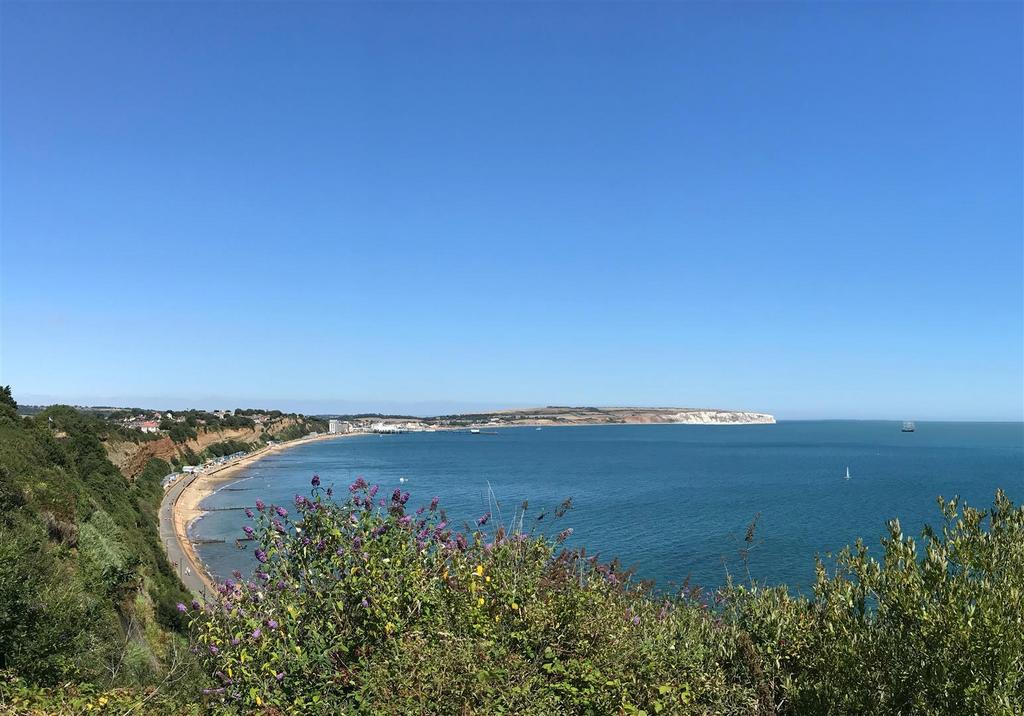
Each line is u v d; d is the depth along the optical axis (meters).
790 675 4.55
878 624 4.10
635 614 5.32
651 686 4.13
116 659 9.30
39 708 6.29
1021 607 3.47
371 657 4.41
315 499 5.32
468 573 4.99
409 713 3.79
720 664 4.79
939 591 3.81
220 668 4.68
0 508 18.47
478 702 3.91
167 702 5.97
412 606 4.77
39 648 8.28
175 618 21.36
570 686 4.01
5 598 8.30
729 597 5.98
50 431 44.25
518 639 4.43
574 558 6.00
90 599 12.77
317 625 4.64
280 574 4.98
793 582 21.42
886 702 3.80
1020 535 3.92
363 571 4.81
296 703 4.14
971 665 3.41
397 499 5.39
